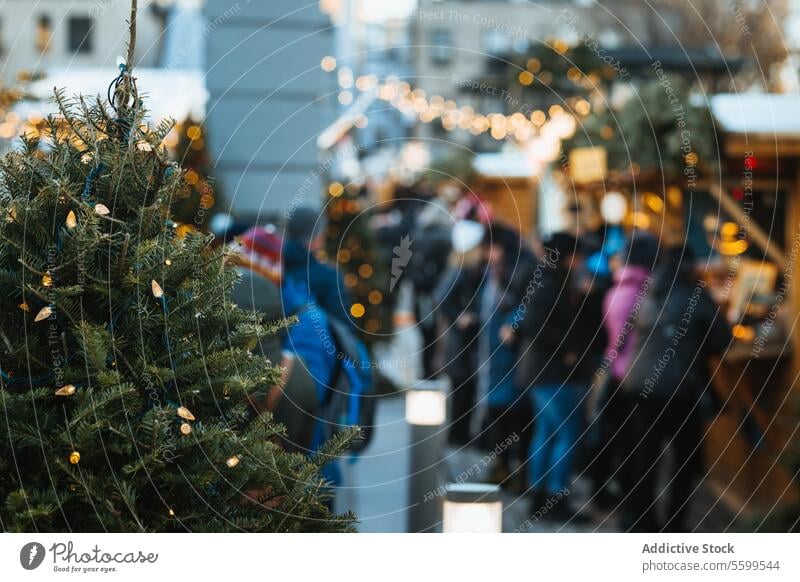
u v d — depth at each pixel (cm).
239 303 375
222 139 861
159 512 242
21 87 479
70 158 249
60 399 236
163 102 742
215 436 240
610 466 747
